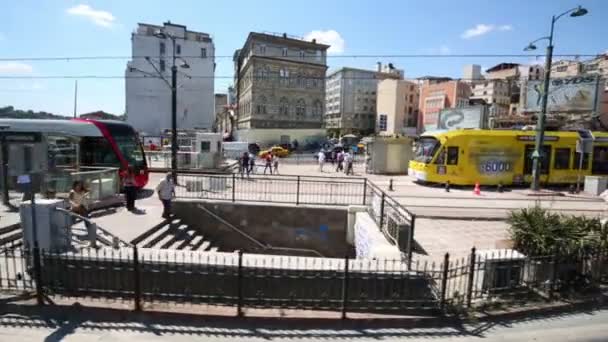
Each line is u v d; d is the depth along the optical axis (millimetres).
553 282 6379
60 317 5527
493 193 18484
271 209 13203
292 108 59219
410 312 5805
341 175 25688
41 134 14188
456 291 6047
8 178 11594
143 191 16188
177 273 5969
